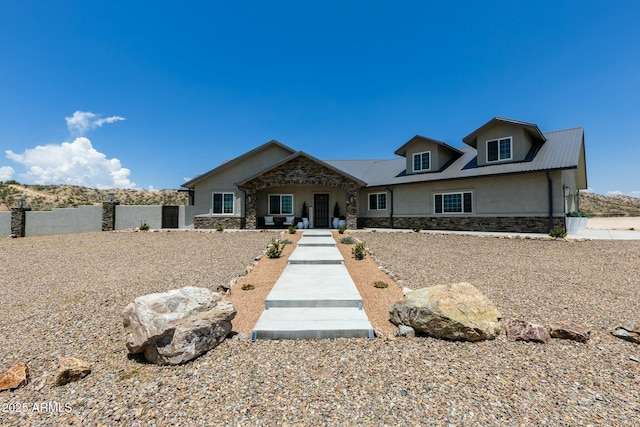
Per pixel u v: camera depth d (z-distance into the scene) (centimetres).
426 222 2042
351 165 2688
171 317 402
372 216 2327
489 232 1752
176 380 355
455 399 312
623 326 454
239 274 829
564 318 519
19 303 629
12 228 1855
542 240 1333
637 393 319
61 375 351
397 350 421
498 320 490
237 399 317
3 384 340
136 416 293
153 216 2077
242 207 2114
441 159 2073
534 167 1611
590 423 275
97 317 554
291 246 1259
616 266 873
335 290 643
